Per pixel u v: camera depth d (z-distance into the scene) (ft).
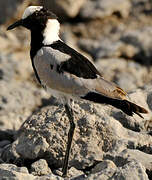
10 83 64.18
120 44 77.56
